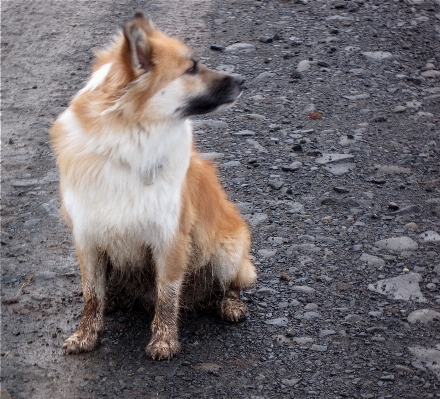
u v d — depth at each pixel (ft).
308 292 7.79
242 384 6.96
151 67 6.84
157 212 7.00
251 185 9.00
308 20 12.66
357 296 7.75
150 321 7.52
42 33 12.10
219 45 11.48
